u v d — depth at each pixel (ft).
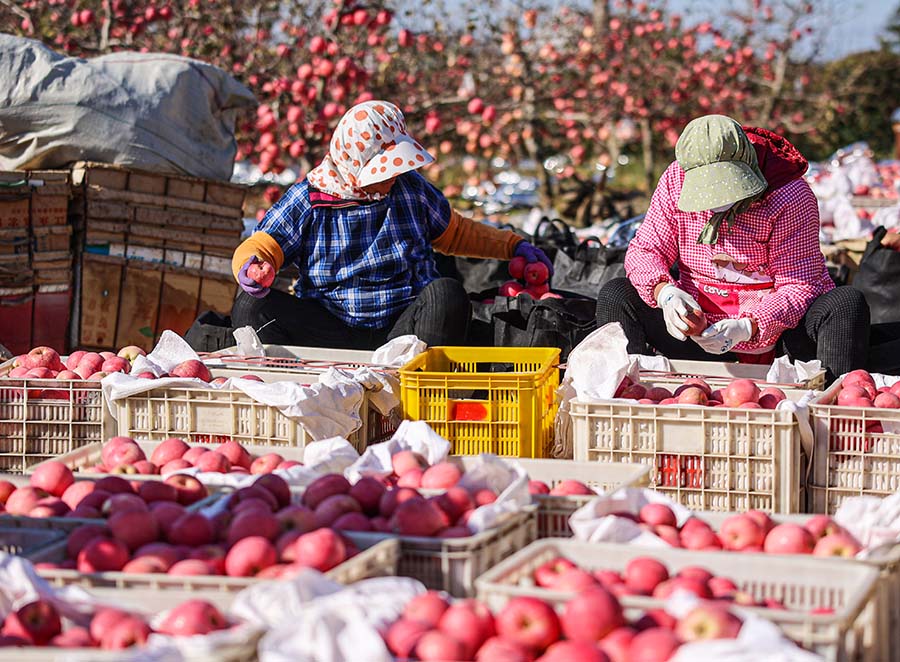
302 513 9.61
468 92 37.65
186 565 8.68
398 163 18.53
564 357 18.83
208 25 34.65
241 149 35.55
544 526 10.84
